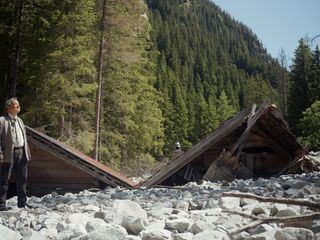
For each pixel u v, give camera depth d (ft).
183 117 243.81
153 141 112.98
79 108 89.15
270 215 15.58
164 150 197.98
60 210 20.83
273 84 483.51
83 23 86.48
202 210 17.57
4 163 22.57
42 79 78.59
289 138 43.62
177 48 504.43
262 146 45.80
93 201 23.31
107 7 87.35
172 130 225.97
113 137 95.55
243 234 11.87
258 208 15.79
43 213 20.24
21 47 85.15
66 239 12.35
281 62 225.15
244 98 419.13
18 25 82.23
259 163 47.06
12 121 23.11
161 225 13.74
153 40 435.53
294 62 202.90
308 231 10.75
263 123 42.88
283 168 47.21
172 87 328.90
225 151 39.81
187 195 24.41
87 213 18.89
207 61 508.12
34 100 79.87
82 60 79.51
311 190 20.49
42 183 46.11
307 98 192.03
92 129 86.17
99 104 83.97
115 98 95.14
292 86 201.26
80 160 45.03
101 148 89.66
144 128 106.22
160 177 40.60
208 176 39.29
